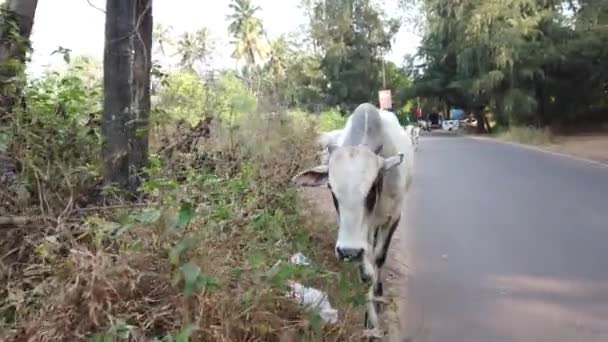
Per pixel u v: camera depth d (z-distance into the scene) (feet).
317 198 27.68
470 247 25.16
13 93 15.64
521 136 107.55
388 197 15.46
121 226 11.03
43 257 11.01
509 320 16.94
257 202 17.13
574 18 119.03
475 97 140.05
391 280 20.90
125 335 9.48
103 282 9.72
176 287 10.35
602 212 31.30
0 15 16.85
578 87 124.47
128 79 16.66
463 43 134.00
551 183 43.42
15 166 14.34
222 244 11.85
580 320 16.83
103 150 16.49
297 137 29.48
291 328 11.25
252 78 38.17
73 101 18.07
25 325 9.90
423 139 124.98
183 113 23.70
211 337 10.15
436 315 17.40
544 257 23.17
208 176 16.52
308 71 162.20
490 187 42.34
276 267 11.73
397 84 216.74
